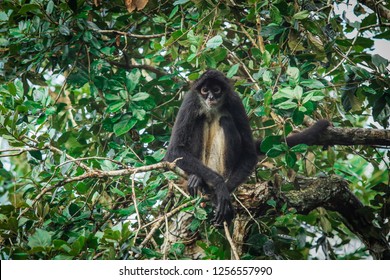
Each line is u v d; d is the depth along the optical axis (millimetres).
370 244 8633
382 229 8547
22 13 8141
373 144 8703
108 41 9023
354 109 8133
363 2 8625
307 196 8336
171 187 7219
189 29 8172
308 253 9523
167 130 9281
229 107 9188
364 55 7988
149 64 10359
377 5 8000
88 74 8258
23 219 6617
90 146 8594
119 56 9453
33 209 6750
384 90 7816
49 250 6043
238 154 9008
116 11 9133
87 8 8375
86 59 8992
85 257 6047
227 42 9281
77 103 9805
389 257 8469
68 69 9234
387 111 7922
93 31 8664
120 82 7953
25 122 7684
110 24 9359
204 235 7832
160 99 9008
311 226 9633
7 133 7078
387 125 8188
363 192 10344
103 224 7523
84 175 6820
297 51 8758
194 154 9094
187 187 8297
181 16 8852
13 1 8414
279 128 8359
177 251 6543
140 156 8523
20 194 8875
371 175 11328
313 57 8078
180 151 8500
